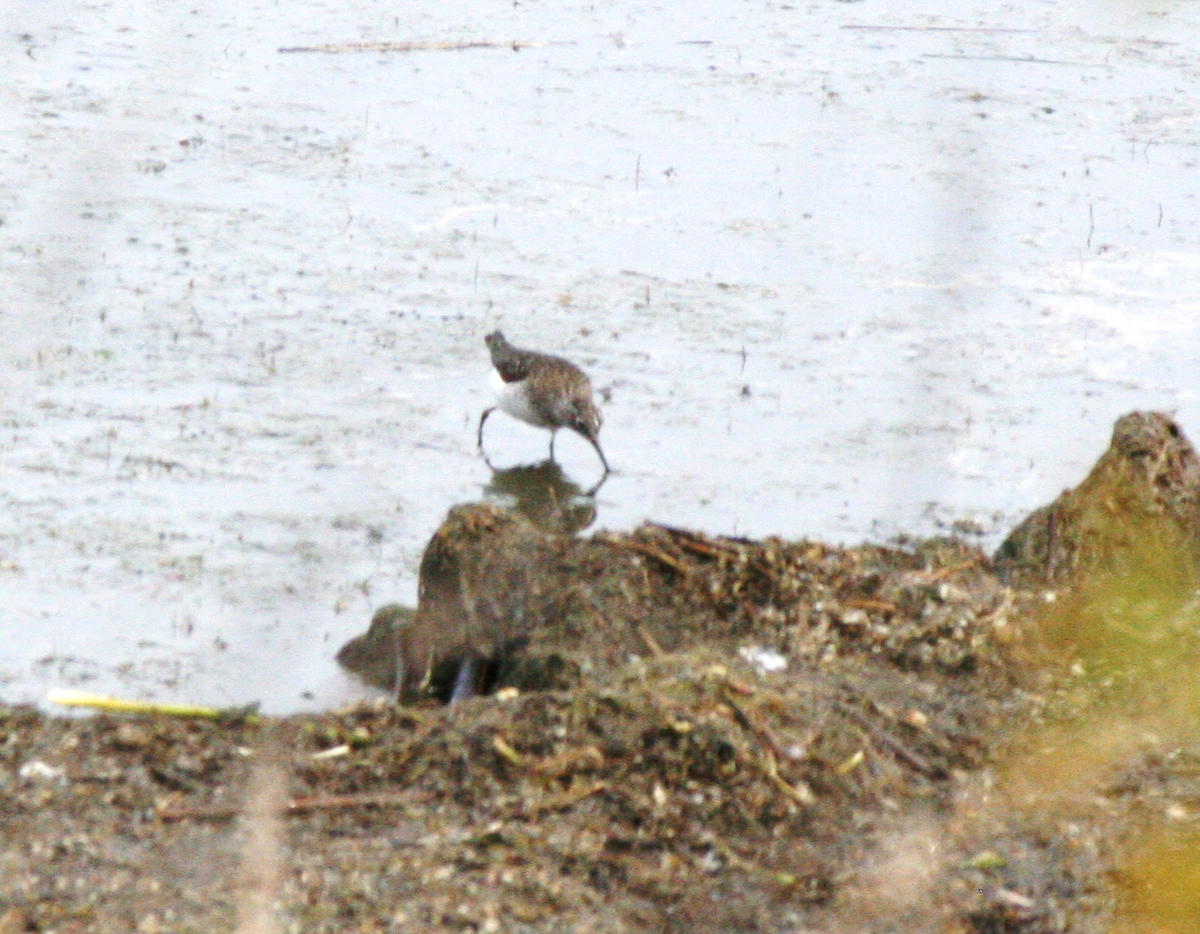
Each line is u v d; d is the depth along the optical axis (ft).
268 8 92.02
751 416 53.83
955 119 80.07
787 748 30.48
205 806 28.37
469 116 78.79
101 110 74.90
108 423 50.93
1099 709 33.60
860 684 33.86
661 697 30.91
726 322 60.39
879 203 70.69
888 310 61.67
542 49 88.69
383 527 46.01
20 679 36.76
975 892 27.81
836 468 50.93
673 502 48.80
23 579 41.57
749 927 26.66
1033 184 72.95
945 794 30.37
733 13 96.78
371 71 83.87
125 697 36.17
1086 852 28.89
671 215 69.15
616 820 28.84
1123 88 85.46
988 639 35.76
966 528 47.19
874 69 87.35
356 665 38.11
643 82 84.33
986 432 53.16
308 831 27.94
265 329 57.82
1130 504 39.47
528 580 36.22
